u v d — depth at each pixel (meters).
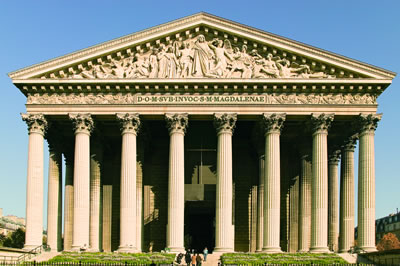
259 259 53.38
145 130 67.44
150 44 61.62
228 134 60.25
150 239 70.56
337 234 67.81
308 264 50.38
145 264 49.03
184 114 60.47
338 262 52.00
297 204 70.12
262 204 66.12
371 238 58.50
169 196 59.47
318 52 60.47
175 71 61.03
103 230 69.94
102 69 61.31
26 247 58.00
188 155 73.06
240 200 71.75
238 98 60.69
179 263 53.62
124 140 60.34
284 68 61.16
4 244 120.19
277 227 58.69
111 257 53.34
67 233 67.75
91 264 48.50
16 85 60.75
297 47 60.69
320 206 58.91
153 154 73.75
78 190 59.38
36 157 60.22
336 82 59.97
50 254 55.81
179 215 59.06
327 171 63.31
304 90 60.69
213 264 53.75
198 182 72.19
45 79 60.47
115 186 71.94
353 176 65.94
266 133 60.41
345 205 65.56
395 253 49.44
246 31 60.97
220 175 59.53
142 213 67.44
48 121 62.16
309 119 61.28
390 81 60.03
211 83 60.09
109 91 61.16
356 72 60.28
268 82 59.94
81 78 60.72
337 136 68.25
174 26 61.06
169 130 60.72
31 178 59.75
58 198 66.00
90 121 60.81
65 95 61.25
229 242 58.62
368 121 60.09
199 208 74.94
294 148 70.94
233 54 61.66
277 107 60.47
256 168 72.44
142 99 60.94
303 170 66.56
